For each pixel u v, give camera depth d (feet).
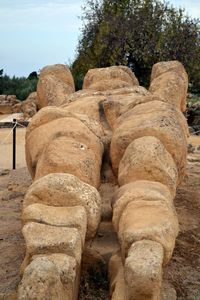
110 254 13.15
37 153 15.88
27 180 27.94
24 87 85.56
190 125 55.01
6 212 21.95
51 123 16.93
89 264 13.08
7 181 28.14
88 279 12.86
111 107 19.22
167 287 13.12
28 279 9.21
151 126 15.56
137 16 66.90
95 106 19.52
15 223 20.25
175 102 22.74
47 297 9.09
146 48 65.82
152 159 14.06
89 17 71.87
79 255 11.10
